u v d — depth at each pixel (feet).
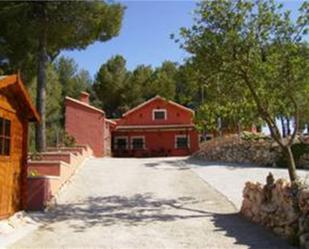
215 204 45.39
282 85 39.52
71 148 78.28
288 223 30.99
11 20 66.03
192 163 81.41
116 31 75.87
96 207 44.06
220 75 42.73
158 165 77.05
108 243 30.35
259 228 34.86
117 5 74.84
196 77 43.06
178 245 29.84
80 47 75.61
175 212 41.68
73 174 62.08
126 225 36.19
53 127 102.47
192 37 41.16
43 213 41.04
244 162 81.56
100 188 54.24
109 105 187.62
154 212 41.70
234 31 39.19
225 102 43.93
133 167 73.10
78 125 106.01
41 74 67.41
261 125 45.50
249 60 40.24
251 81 40.57
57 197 48.16
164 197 49.24
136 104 180.14
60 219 38.63
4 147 36.09
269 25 39.47
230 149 85.87
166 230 34.40
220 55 40.45
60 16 67.05
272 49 39.47
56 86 124.36
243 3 39.50
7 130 36.83
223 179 60.70
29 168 51.62
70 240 31.09
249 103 42.75
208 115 44.21
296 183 31.48
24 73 78.43
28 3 65.26
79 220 38.22
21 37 69.05
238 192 51.31
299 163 73.00
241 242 30.53
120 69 196.24
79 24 70.23
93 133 105.91
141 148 123.85
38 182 43.14
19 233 32.76
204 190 52.95
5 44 71.82
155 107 125.59
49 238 31.60
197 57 41.57
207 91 44.52
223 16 39.88
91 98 187.73
